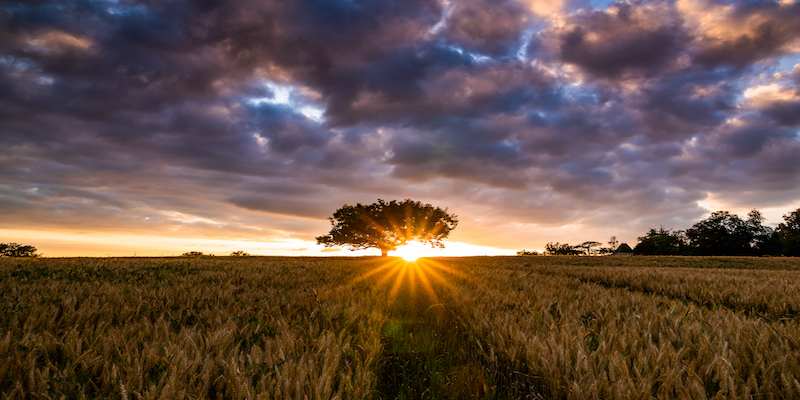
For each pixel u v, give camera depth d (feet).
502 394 10.19
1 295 17.16
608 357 8.48
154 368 7.70
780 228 201.98
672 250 249.34
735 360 8.41
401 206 159.84
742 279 32.96
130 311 13.61
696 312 13.99
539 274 42.06
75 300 14.69
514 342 10.51
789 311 18.10
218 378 7.08
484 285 27.68
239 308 14.98
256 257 93.30
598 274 41.14
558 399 7.79
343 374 7.97
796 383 7.00
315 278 32.07
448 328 17.81
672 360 8.37
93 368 7.65
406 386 11.04
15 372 7.27
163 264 41.47
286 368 7.22
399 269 51.26
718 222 226.38
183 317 13.33
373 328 13.30
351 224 157.99
